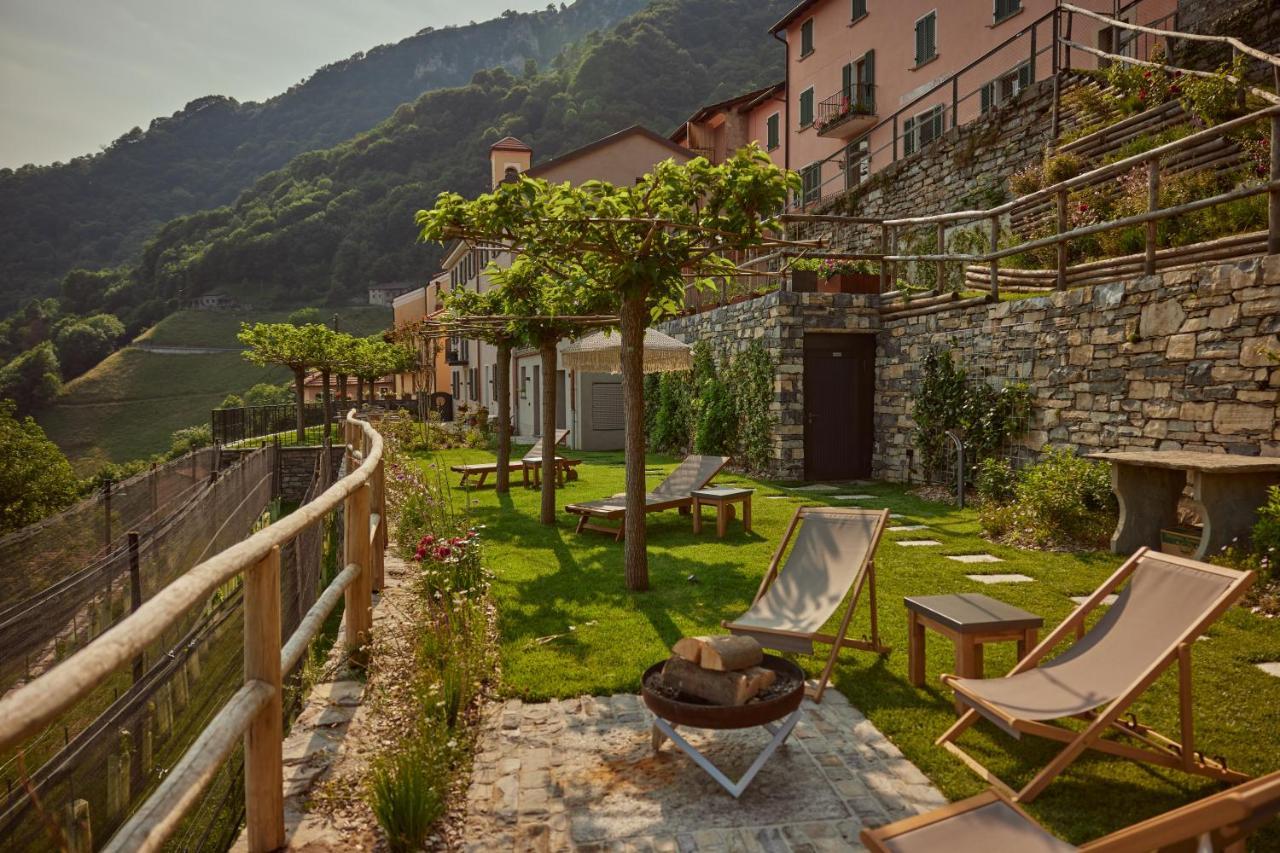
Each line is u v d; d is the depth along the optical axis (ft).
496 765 10.84
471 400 115.14
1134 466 22.38
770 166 17.61
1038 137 47.75
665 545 26.08
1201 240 27.68
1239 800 4.22
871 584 15.11
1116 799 9.63
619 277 18.90
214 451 37.11
